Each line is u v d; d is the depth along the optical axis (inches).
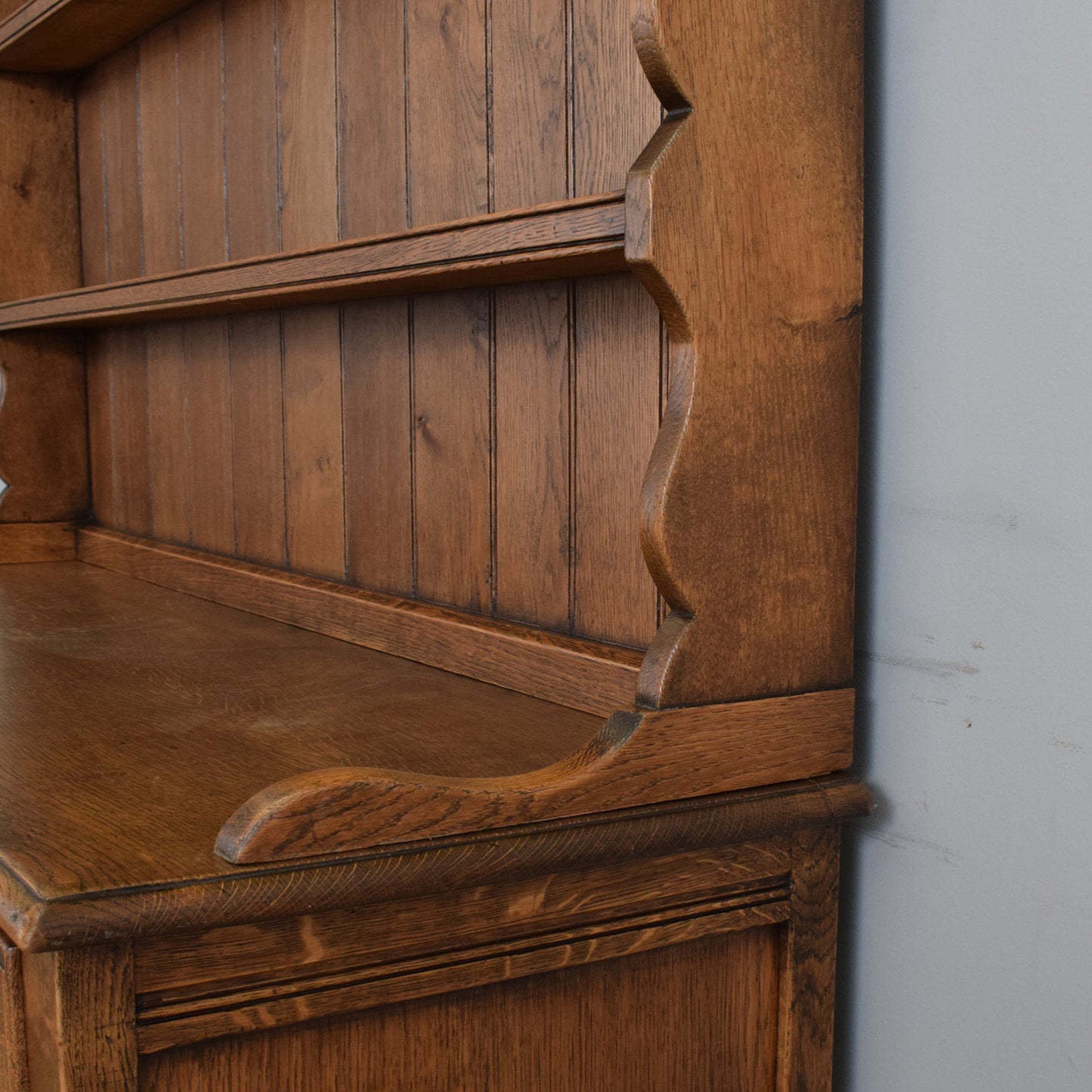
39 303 70.6
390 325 53.7
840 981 38.8
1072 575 30.9
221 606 65.1
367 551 56.4
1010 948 33.0
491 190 46.4
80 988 26.0
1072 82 30.3
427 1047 31.0
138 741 37.9
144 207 73.4
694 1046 35.4
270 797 28.0
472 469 49.2
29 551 81.0
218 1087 28.2
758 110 32.4
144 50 71.7
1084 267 30.3
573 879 32.1
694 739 33.3
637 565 41.4
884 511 36.3
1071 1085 31.3
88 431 82.7
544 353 45.0
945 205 33.8
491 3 45.6
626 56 39.9
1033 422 31.7
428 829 29.4
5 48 72.4
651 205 30.5
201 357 69.6
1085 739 30.8
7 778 34.0
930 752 35.2
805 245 33.7
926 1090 35.8
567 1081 33.2
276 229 60.7
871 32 35.7
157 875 27.0
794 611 34.8
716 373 32.5
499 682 46.1
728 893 34.9
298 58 57.7
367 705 42.8
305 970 28.7
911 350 35.1
